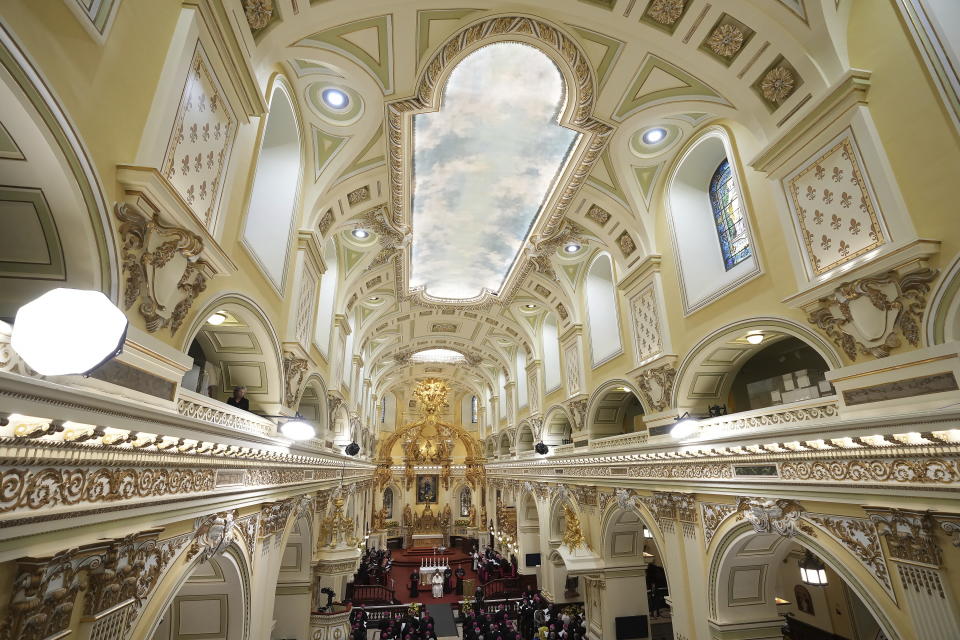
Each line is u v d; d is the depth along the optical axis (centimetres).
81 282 317
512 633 1598
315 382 1103
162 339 419
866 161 591
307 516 1123
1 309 316
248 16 579
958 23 539
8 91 230
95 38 304
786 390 952
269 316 725
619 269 1278
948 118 516
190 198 429
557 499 1717
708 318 924
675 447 970
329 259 1312
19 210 293
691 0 704
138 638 391
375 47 752
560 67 825
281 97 770
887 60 584
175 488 436
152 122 367
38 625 272
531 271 1630
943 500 503
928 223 527
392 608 2059
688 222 1036
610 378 1332
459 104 975
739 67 743
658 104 877
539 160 1127
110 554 337
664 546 1030
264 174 803
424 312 2059
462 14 736
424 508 3650
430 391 3284
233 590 637
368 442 2525
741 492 802
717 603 857
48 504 271
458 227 1448
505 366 2494
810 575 1295
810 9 639
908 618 545
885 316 567
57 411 265
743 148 856
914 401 530
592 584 1421
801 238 686
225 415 565
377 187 1114
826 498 644
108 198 315
